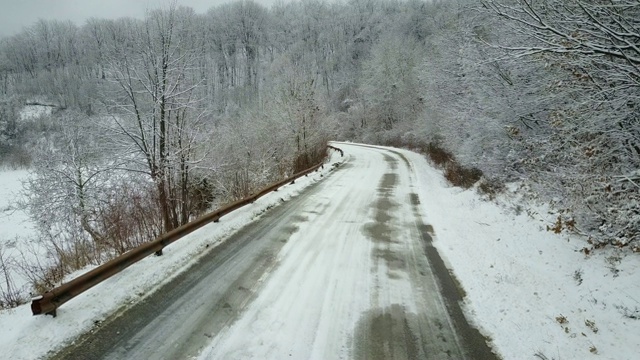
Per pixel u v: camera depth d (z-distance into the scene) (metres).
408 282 6.47
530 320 5.19
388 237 9.17
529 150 11.52
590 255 6.56
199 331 4.63
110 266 5.65
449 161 22.92
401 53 52.38
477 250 8.28
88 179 17.34
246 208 11.52
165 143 13.38
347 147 45.03
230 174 20.05
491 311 5.51
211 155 17.36
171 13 13.09
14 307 5.47
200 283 6.03
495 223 10.12
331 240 8.67
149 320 4.83
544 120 11.30
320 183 17.92
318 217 10.91
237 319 4.95
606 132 6.55
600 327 4.78
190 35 14.86
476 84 14.68
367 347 4.47
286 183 17.09
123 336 4.45
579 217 7.12
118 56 12.79
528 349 4.54
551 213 8.42
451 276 6.86
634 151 6.81
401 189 16.64
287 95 28.80
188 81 14.09
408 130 44.34
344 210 11.98
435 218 11.44
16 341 4.16
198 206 18.48
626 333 4.52
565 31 6.36
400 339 4.68
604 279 5.70
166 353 4.17
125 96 13.09
